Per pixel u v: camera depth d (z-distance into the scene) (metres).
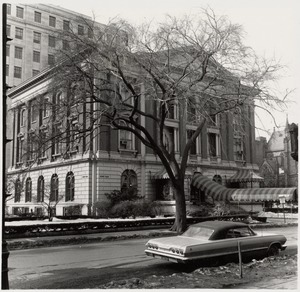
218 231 11.52
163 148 23.89
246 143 52.16
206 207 40.62
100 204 35.16
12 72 65.25
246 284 8.74
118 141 38.94
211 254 10.98
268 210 50.50
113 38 21.08
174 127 43.22
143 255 14.93
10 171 51.41
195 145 46.19
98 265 12.72
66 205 39.41
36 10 68.75
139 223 27.55
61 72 21.34
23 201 49.50
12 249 17.38
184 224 24.02
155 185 40.78
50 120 23.66
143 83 23.55
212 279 9.37
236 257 11.56
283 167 88.25
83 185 37.59
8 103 56.41
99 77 24.03
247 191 40.41
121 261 13.48
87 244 19.31
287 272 9.95
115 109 21.39
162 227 28.42
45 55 68.81
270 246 12.49
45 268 12.28
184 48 22.19
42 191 41.09
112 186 37.75
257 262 11.53
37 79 45.78
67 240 19.77
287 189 38.47
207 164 46.38
